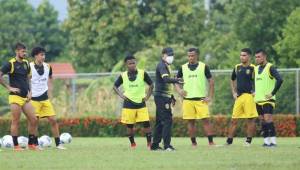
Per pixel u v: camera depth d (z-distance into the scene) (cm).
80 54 12825
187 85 5688
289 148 5253
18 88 5178
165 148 5069
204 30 12788
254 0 10656
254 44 10669
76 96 8719
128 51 12481
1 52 15738
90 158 4466
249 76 5678
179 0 12531
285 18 10556
